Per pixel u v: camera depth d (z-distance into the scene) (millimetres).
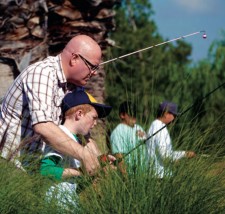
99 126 6152
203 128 5480
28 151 5789
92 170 5418
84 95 5973
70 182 5480
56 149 5750
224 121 5410
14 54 8508
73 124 5938
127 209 4988
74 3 8883
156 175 5145
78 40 6098
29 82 5988
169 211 4996
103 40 9094
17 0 8508
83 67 6062
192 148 5277
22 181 5211
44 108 5910
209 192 5117
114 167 5238
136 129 5543
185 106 5707
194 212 5031
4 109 6098
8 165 5312
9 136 6020
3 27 8523
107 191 5070
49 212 5078
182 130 5402
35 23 8617
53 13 8828
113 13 9141
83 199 5152
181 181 5086
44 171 5496
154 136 5734
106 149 5809
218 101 22047
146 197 4992
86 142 5965
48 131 5805
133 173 5164
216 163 5266
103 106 5992
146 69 31891
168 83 23109
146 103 5824
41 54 8672
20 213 5094
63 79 6070
